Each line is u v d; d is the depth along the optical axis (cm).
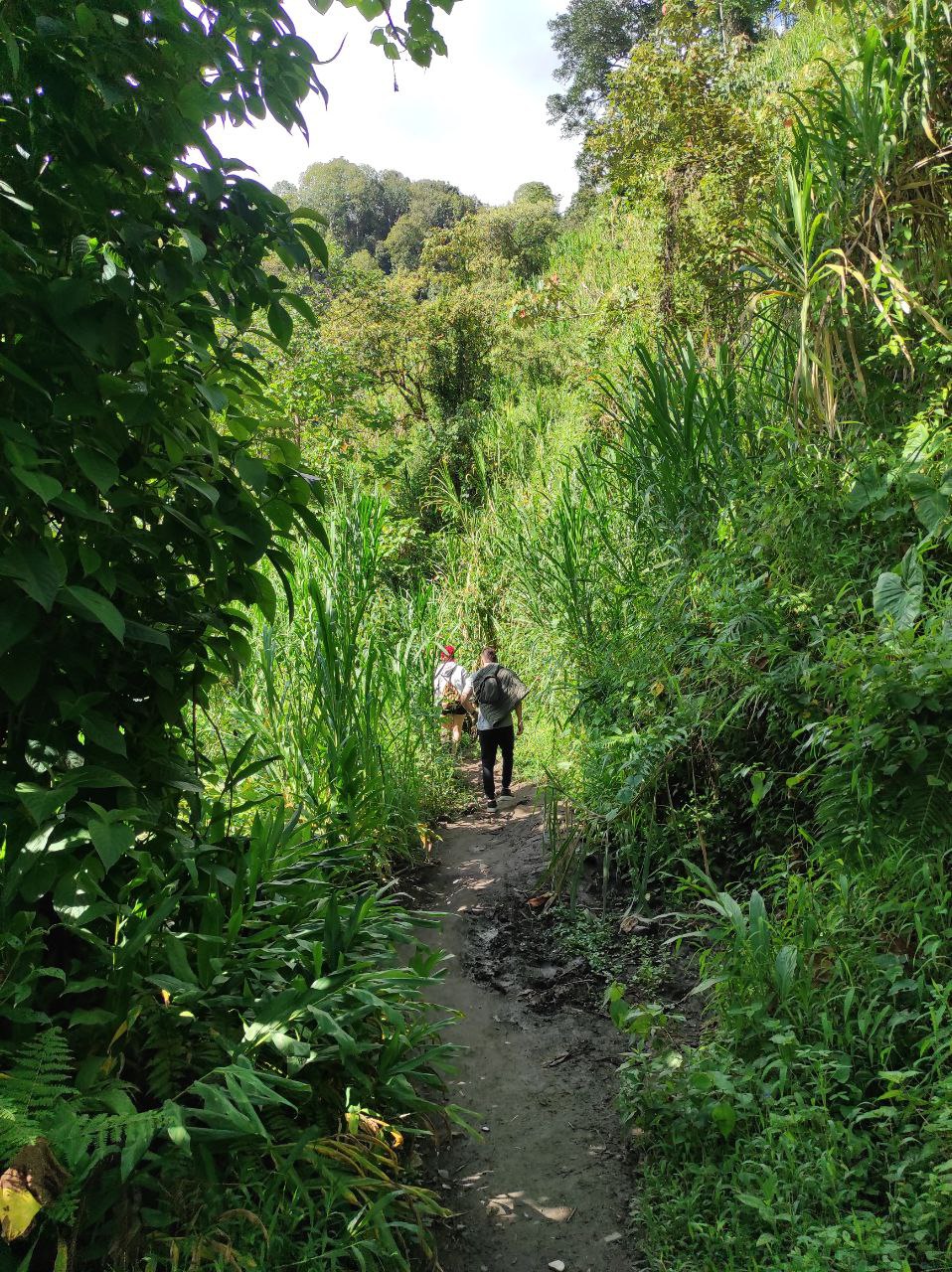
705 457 650
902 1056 323
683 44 877
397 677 755
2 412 243
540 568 838
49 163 250
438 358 1719
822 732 403
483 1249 311
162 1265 254
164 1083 284
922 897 359
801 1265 252
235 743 611
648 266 1162
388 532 1097
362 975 342
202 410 296
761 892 473
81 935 274
